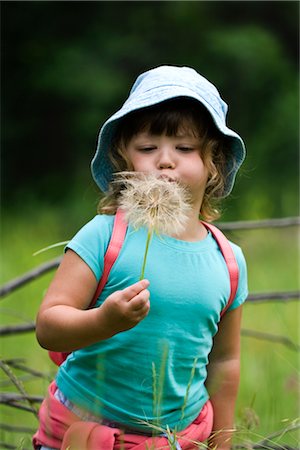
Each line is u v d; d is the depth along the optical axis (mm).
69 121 23531
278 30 24750
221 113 4344
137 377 4008
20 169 23906
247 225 6059
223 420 4410
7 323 9094
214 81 23703
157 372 4008
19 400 4961
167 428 3867
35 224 18453
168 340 4008
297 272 12398
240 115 23719
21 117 23891
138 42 23469
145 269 3994
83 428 3945
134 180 3938
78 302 3969
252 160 22859
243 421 4672
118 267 3994
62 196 22984
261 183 22562
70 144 23734
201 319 4090
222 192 4527
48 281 10250
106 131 4289
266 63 23703
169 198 3723
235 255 4312
